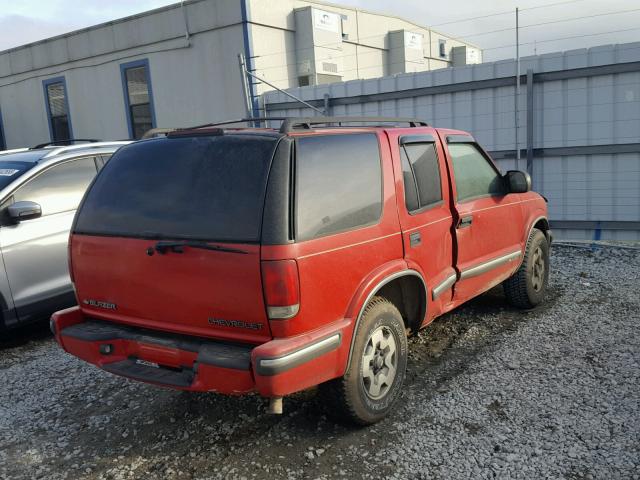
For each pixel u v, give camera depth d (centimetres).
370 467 319
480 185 498
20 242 541
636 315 538
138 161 358
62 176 591
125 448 353
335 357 320
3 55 1859
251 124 1184
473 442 337
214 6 1343
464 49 2275
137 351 344
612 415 357
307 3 1473
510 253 522
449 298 448
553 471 305
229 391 304
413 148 413
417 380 425
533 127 877
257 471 320
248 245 296
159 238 325
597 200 856
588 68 822
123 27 1527
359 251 339
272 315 293
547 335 500
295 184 309
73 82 1691
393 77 985
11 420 395
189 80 1434
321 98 1083
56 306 570
